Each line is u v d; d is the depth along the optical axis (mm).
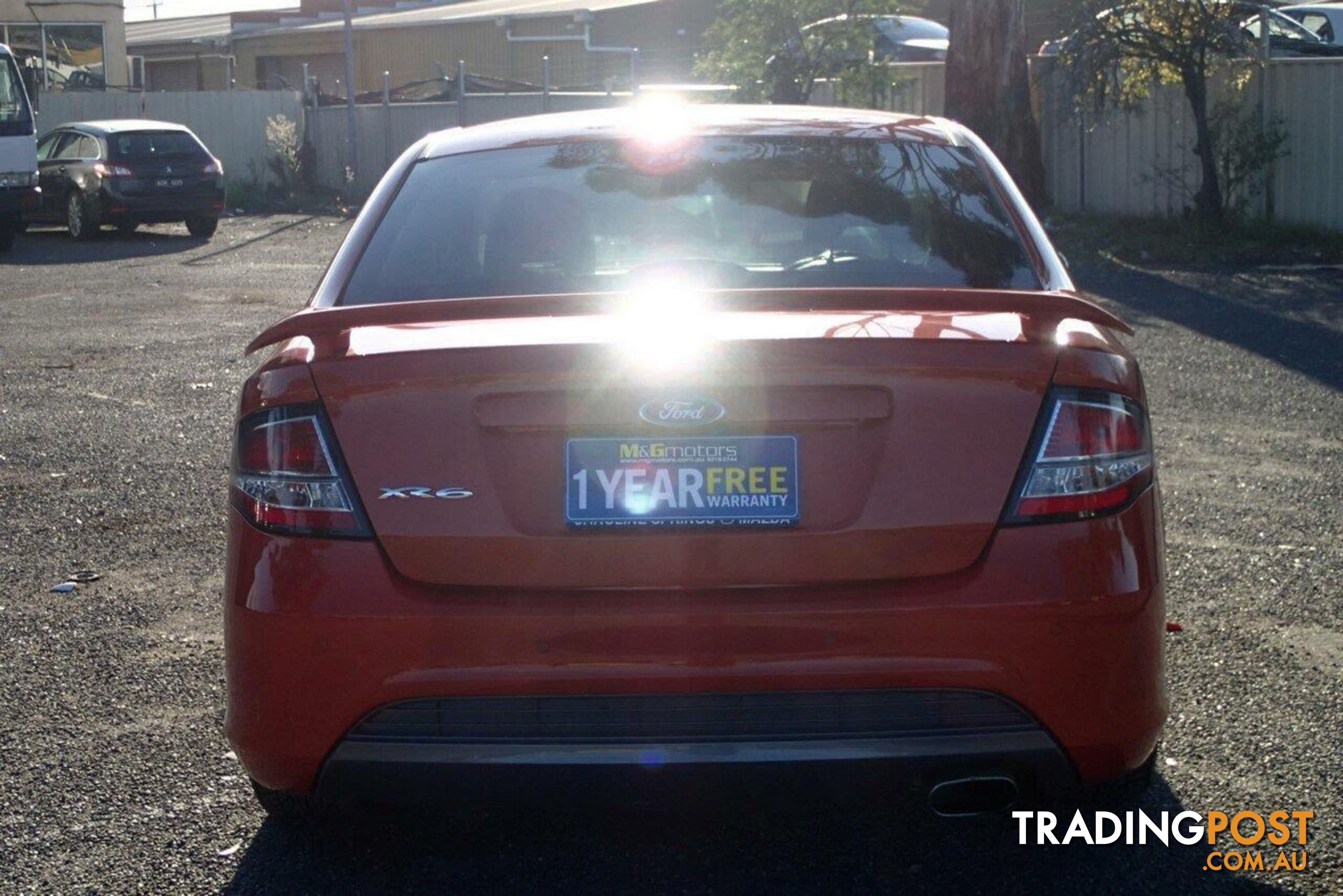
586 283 3488
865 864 3322
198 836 3488
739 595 2850
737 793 2896
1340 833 3436
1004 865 3316
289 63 43719
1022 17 18656
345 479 2902
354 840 3455
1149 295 12562
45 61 32469
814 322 2951
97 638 4902
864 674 2820
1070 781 2949
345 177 29266
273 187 29438
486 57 37875
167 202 21438
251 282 15953
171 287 15562
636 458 2861
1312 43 19625
